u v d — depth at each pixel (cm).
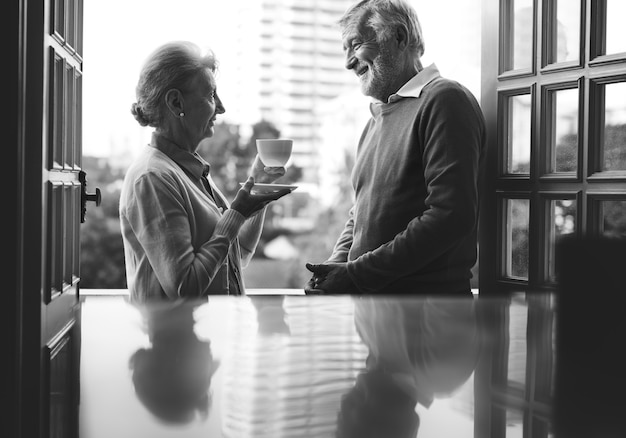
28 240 127
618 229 223
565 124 238
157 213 206
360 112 1229
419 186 228
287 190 221
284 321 142
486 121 259
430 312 162
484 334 125
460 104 221
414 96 229
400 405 73
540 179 241
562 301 74
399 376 87
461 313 159
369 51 237
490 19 257
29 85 129
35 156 129
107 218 1048
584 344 74
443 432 63
